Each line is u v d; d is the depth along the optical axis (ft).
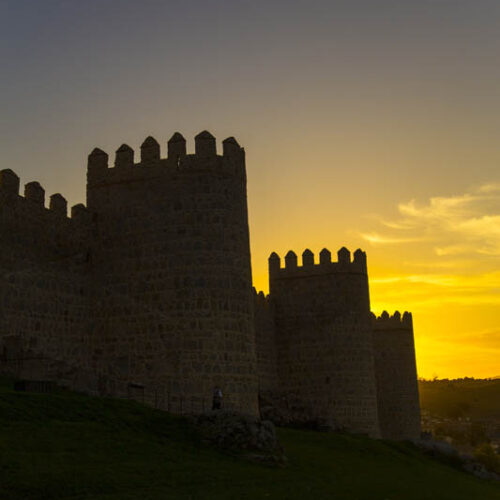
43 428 93.45
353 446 148.05
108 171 154.10
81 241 149.69
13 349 123.44
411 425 248.32
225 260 145.28
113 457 88.89
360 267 213.05
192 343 140.46
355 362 205.57
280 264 216.33
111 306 147.54
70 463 83.20
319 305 210.38
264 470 99.66
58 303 141.49
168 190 148.46
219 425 105.50
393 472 131.44
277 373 209.97
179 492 80.12
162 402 138.82
